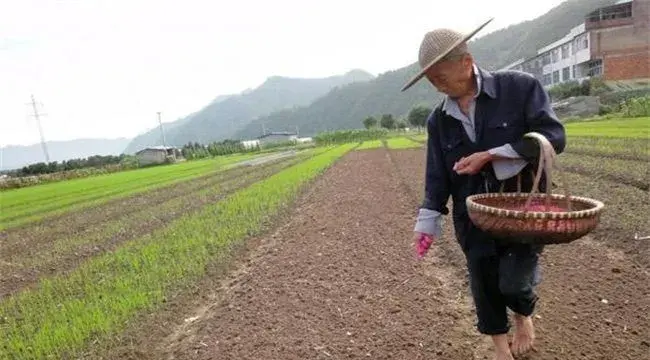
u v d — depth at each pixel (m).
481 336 4.28
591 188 10.45
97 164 72.69
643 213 7.77
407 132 95.19
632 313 4.45
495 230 2.79
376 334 4.45
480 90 3.13
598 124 34.25
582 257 6.16
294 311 5.20
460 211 3.48
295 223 10.33
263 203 13.28
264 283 6.27
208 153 82.62
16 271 9.89
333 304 5.29
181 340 4.99
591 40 61.00
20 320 6.39
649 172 11.45
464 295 5.29
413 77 3.13
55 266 9.87
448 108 3.30
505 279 3.21
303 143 98.94
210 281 6.87
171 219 13.61
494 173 3.30
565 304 4.74
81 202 22.47
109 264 8.62
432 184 3.56
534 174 3.29
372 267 6.55
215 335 4.84
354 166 23.89
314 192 15.12
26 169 62.88
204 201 16.62
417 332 4.42
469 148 3.30
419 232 3.59
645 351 3.78
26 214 19.95
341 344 4.32
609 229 7.10
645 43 59.59
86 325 5.54
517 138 3.18
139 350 4.85
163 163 72.56
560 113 52.03
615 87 59.53
